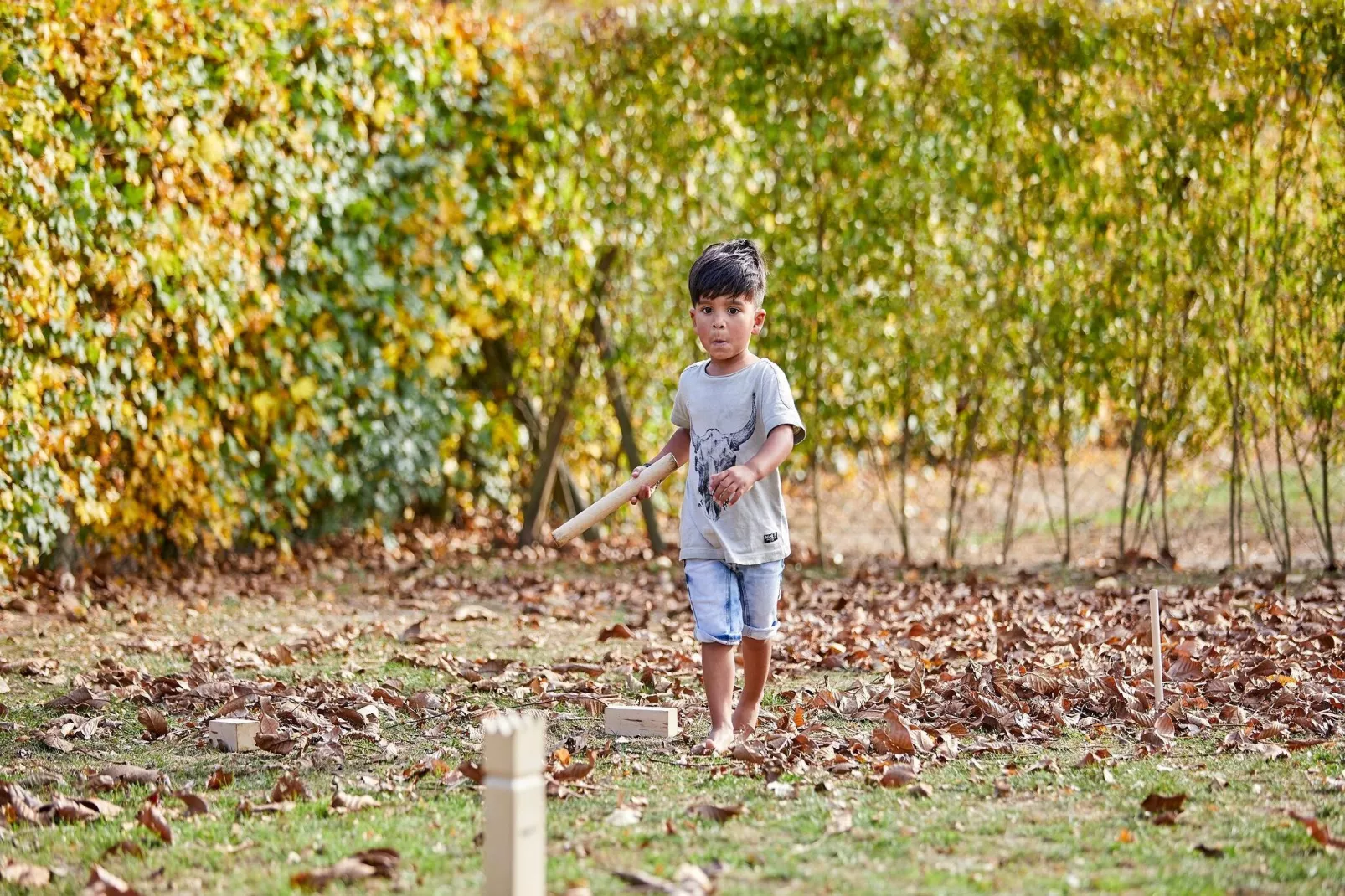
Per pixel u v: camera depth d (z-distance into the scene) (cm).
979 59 1055
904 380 1098
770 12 1102
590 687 651
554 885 356
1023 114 1048
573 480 1288
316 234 1063
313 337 1099
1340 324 970
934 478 1233
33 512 864
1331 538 977
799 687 647
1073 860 378
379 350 1136
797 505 1456
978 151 1072
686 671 689
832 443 1146
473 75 1148
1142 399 1045
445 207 1148
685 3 1126
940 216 1083
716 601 533
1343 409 975
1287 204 980
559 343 1220
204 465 1020
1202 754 505
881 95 1087
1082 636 735
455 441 1244
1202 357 1017
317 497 1184
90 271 878
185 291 945
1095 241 1044
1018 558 1140
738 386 544
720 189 1162
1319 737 527
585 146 1173
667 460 557
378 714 589
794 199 1120
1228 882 357
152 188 910
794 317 1112
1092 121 1033
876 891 352
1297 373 981
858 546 1256
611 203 1177
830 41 1081
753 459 521
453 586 1034
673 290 1184
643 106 1152
